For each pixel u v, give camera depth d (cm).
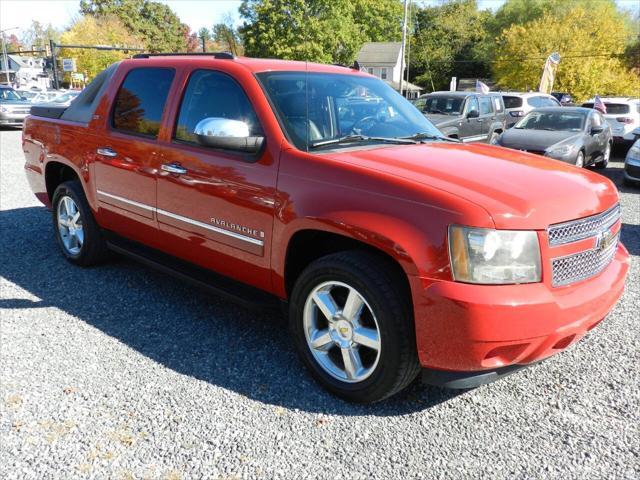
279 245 321
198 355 355
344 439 274
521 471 254
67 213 512
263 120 336
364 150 334
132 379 325
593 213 294
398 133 383
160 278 491
